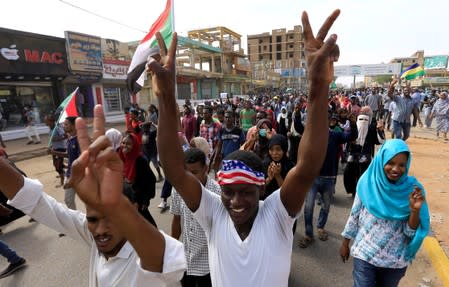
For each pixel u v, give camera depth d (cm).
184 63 4031
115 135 343
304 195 123
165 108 117
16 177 134
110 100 1905
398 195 203
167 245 108
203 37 3922
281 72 6431
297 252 365
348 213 481
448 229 396
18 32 1313
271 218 132
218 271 135
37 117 1468
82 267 353
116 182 87
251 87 4628
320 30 104
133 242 96
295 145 566
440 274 312
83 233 151
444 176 637
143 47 496
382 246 204
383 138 516
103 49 1794
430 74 6494
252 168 131
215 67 3922
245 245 130
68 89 1620
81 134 91
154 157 693
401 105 890
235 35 4219
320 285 303
